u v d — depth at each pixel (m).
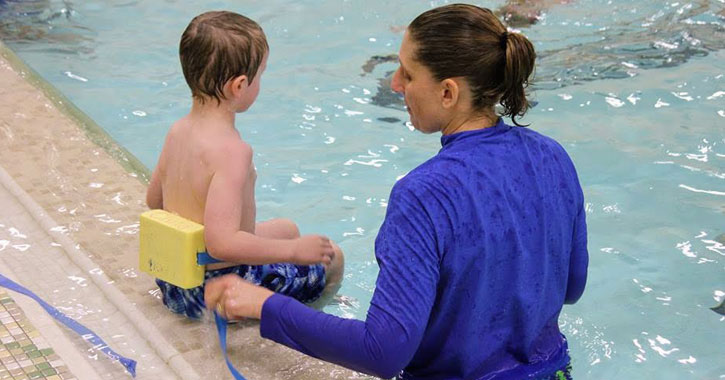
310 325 2.56
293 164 4.81
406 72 2.48
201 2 7.02
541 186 2.53
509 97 2.48
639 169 4.73
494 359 2.65
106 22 6.61
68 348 2.92
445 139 2.54
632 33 6.24
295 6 6.91
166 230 2.88
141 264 3.01
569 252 2.67
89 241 3.49
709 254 4.07
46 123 4.41
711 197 4.50
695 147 4.92
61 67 5.82
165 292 3.09
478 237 2.42
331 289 3.54
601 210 4.41
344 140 5.07
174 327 3.05
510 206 2.47
